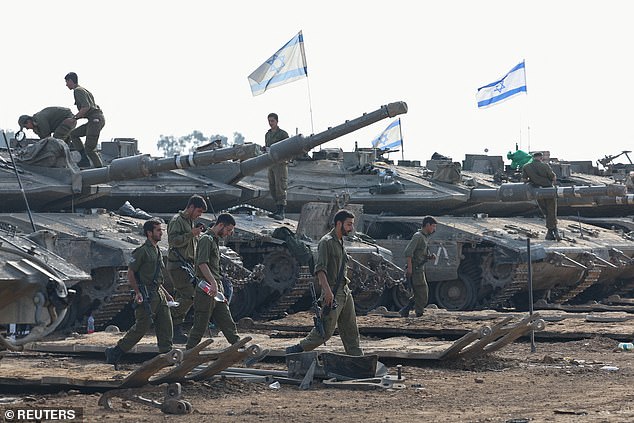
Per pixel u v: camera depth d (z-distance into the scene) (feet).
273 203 207.62
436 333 142.31
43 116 161.99
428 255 161.27
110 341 121.39
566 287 216.13
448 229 199.21
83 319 151.12
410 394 91.76
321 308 102.53
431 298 205.98
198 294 101.81
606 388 96.02
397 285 186.70
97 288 150.61
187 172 185.88
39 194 154.30
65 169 156.97
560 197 201.05
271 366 112.27
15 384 91.91
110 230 154.10
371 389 94.94
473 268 202.80
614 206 254.27
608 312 181.16
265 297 179.32
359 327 146.00
